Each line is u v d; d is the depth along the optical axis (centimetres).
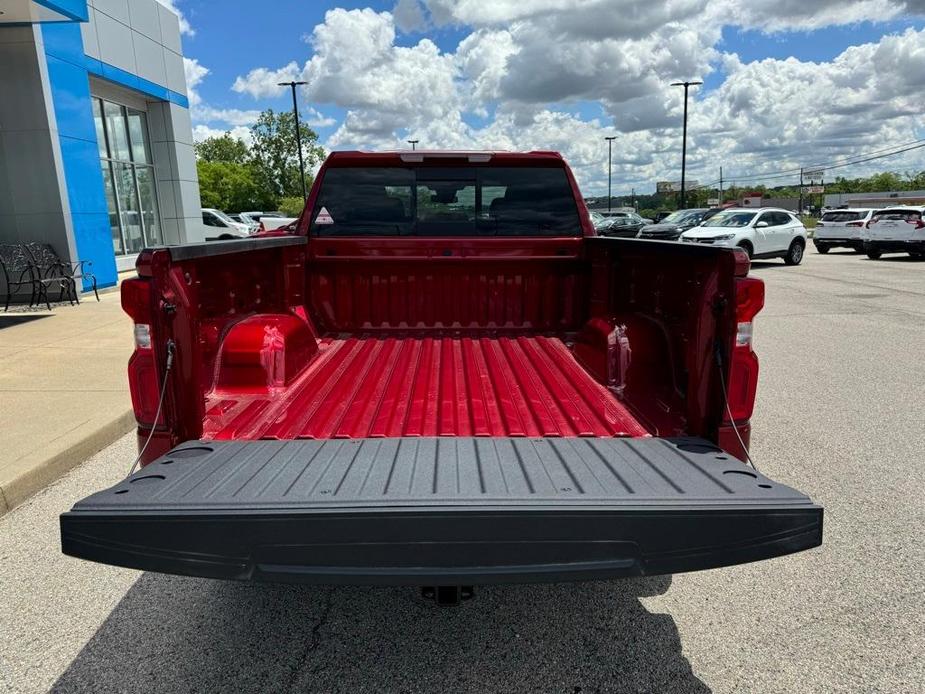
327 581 197
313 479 220
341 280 456
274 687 256
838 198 9744
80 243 1258
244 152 9512
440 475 223
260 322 347
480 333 461
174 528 196
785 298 1361
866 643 280
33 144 1166
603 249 421
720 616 301
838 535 372
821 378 723
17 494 416
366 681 259
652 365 324
